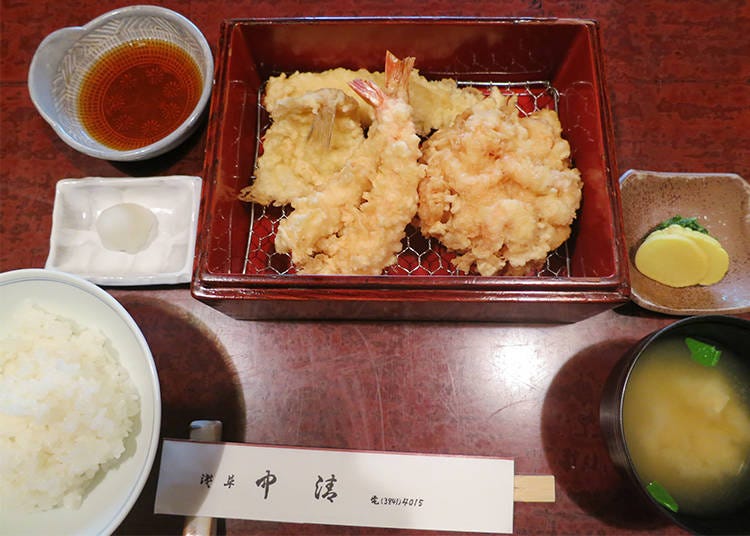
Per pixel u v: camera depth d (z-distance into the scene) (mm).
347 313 318
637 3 388
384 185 295
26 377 280
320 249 310
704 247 316
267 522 300
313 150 331
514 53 344
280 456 295
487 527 286
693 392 283
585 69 320
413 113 331
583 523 296
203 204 290
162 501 293
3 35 401
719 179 333
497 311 302
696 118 365
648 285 330
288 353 333
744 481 269
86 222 356
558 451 309
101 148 357
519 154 302
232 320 340
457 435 314
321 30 330
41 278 286
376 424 318
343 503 289
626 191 335
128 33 381
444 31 330
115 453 278
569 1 390
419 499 288
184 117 368
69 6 405
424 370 327
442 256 336
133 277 328
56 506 275
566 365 325
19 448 271
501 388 322
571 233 332
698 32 381
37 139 378
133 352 291
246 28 327
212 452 296
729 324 265
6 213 364
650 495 246
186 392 325
